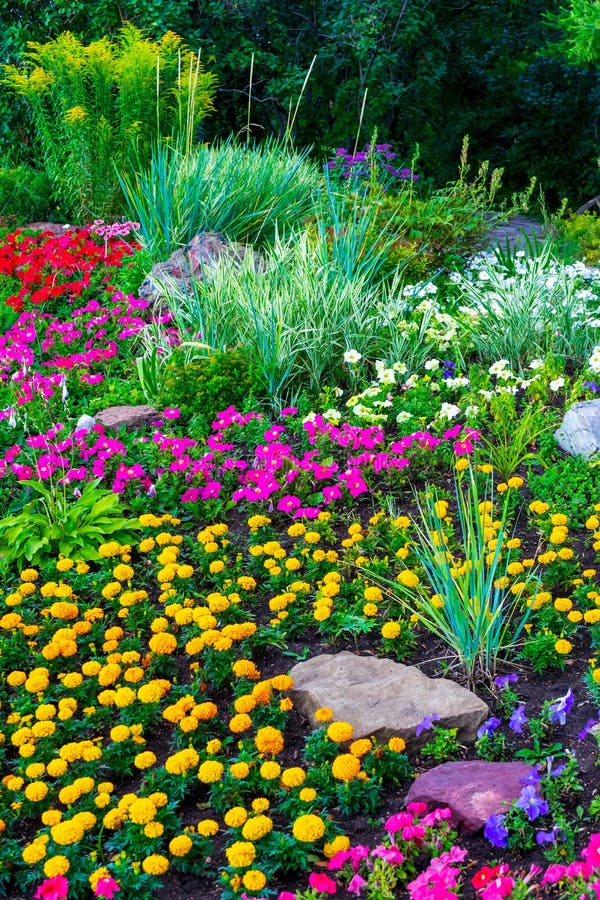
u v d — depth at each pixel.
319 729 2.90
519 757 2.80
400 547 4.01
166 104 10.53
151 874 2.42
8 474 5.00
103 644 3.46
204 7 13.46
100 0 12.15
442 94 19.81
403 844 2.38
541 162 20.69
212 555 4.03
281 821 2.63
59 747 2.98
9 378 6.35
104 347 7.03
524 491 4.61
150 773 2.86
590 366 5.67
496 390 5.60
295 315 6.24
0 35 12.41
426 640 3.50
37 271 8.15
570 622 3.37
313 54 14.92
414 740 2.88
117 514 4.55
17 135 12.42
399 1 14.69
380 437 4.94
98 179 9.92
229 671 3.22
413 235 7.75
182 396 5.80
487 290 7.27
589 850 2.14
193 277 7.05
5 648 3.40
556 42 20.84
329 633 3.56
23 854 2.39
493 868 2.19
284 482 4.63
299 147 15.82
